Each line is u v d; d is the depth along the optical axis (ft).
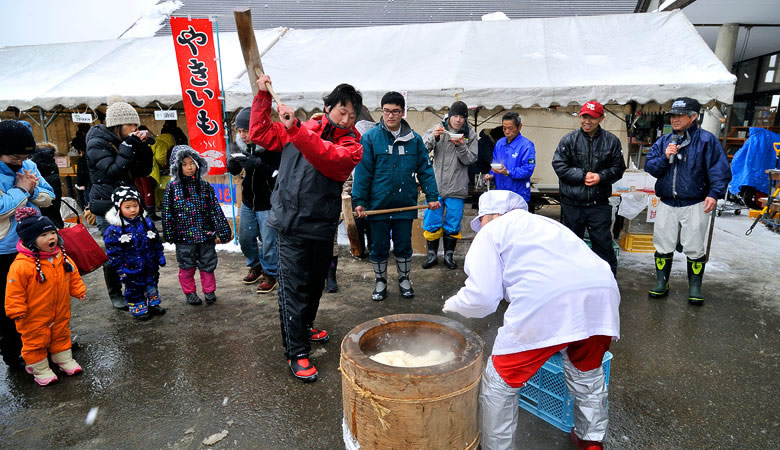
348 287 16.20
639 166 41.39
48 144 14.14
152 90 23.72
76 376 10.33
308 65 24.17
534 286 6.43
